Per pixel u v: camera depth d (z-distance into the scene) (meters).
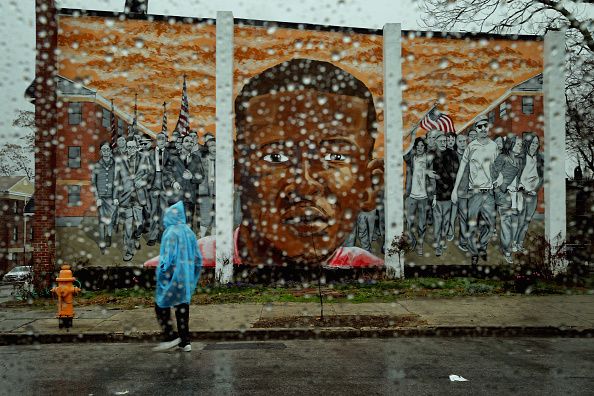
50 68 11.10
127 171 11.26
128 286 11.05
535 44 12.12
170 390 3.99
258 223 11.21
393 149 11.46
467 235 11.70
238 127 11.38
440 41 11.97
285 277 11.16
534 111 12.02
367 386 4.09
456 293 9.79
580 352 5.51
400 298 9.30
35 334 6.53
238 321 7.24
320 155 11.41
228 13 11.41
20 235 35.31
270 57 11.56
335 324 6.99
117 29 11.38
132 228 11.18
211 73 11.47
